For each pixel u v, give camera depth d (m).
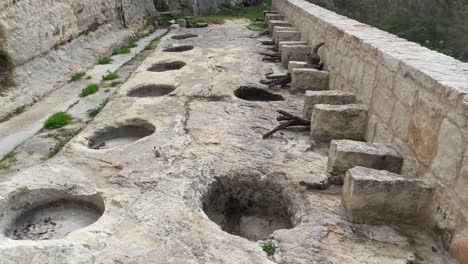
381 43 4.39
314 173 3.77
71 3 8.36
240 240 2.82
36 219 3.39
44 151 4.49
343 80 5.42
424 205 2.98
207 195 3.58
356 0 18.88
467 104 2.52
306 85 6.29
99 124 5.02
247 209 3.86
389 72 3.79
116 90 6.49
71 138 4.75
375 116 4.14
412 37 13.84
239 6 21.70
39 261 2.54
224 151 4.20
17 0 6.29
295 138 4.61
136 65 8.51
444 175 2.79
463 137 2.57
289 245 2.79
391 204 2.99
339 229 2.96
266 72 7.43
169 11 16.64
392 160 3.40
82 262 2.54
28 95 6.03
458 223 2.62
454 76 3.00
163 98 5.96
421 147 3.10
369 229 2.98
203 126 4.86
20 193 3.41
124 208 3.16
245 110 5.48
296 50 7.70
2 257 2.54
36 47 6.74
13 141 4.75
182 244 2.74
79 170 3.83
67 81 7.12
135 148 4.26
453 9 14.32
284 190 3.64
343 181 3.45
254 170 3.83
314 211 3.19
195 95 6.04
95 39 9.50
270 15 13.45
